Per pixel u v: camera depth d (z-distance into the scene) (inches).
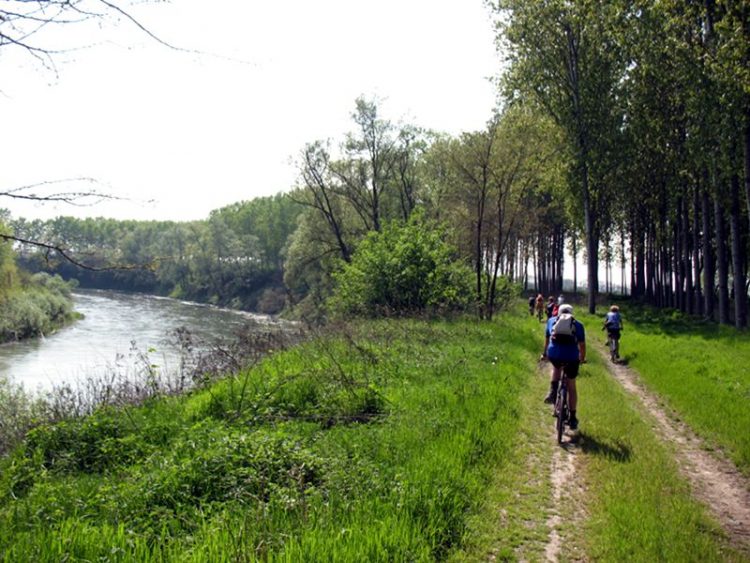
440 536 187.9
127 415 362.3
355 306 1015.6
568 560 181.6
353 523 181.6
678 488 244.2
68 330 1633.9
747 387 435.8
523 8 1249.4
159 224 4574.3
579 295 2198.6
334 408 361.4
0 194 157.4
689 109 991.6
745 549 194.1
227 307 3221.0
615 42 1202.6
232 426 329.4
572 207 1513.3
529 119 1026.7
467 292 1081.4
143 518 205.9
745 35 717.3
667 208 1492.4
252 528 179.3
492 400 366.3
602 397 418.6
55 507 227.5
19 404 516.7
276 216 3472.0
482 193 1021.8
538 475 257.6
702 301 1742.1
